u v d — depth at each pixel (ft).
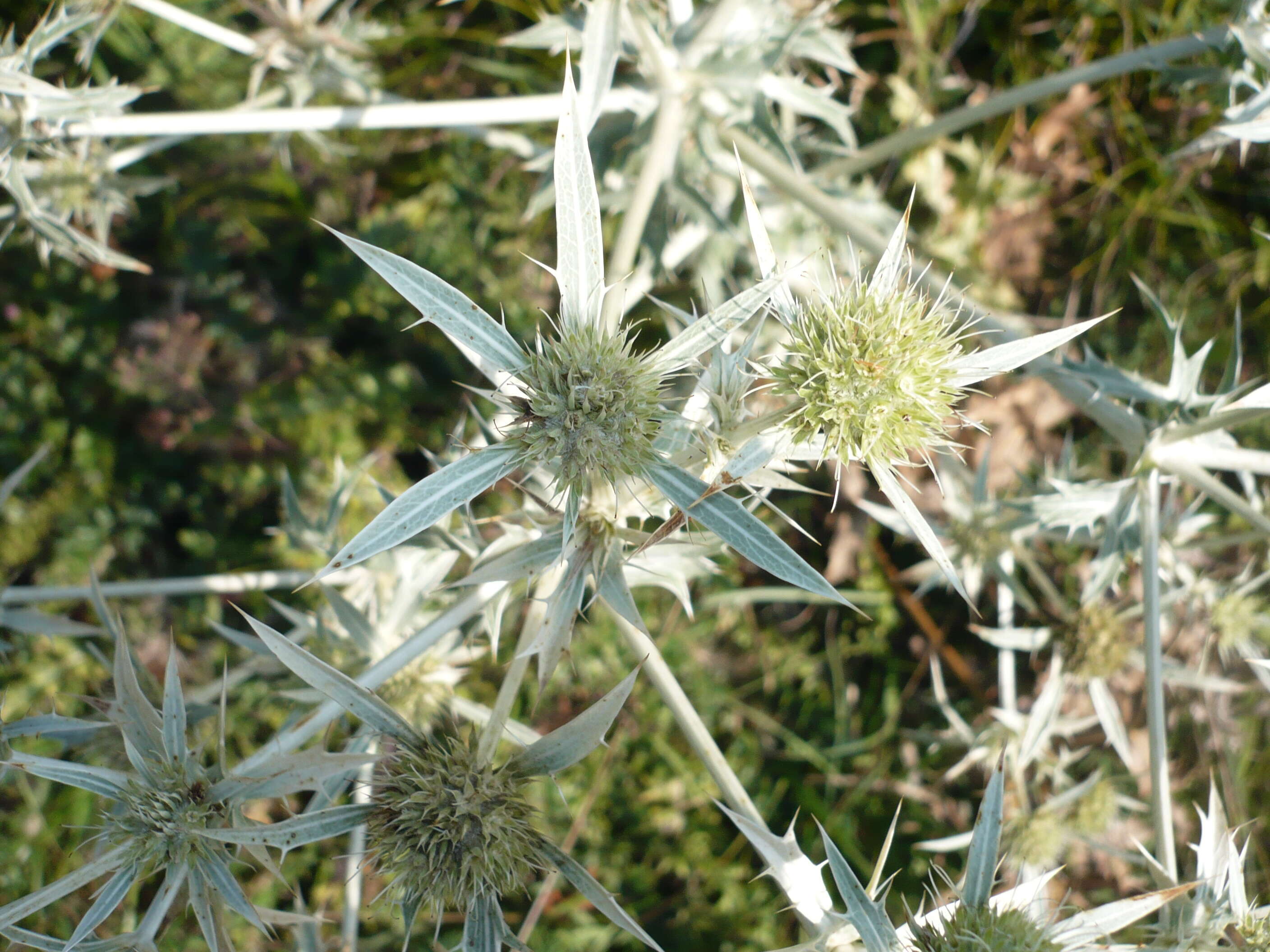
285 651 0.43
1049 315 0.87
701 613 0.82
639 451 0.42
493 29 0.85
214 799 0.46
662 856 0.78
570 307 0.41
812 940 0.46
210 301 0.81
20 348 0.78
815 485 0.83
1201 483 0.56
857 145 0.86
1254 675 0.78
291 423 0.79
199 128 0.58
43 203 0.63
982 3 0.84
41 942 0.44
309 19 0.67
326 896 0.74
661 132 0.59
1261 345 0.84
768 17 0.63
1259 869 0.77
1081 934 0.46
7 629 0.75
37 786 0.73
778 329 0.74
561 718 0.78
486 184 0.84
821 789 0.81
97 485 0.78
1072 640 0.66
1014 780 0.69
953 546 0.69
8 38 0.58
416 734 0.46
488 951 0.45
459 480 0.41
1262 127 0.53
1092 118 0.85
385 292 0.82
